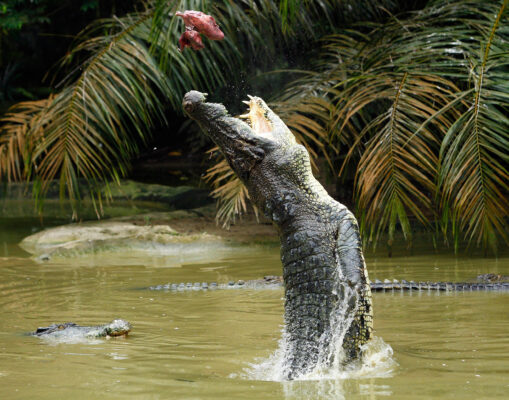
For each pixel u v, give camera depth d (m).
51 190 41.59
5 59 54.97
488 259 18.53
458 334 10.55
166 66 21.22
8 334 11.66
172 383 8.29
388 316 12.18
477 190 16.86
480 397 7.27
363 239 21.06
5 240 26.55
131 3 45.06
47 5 53.22
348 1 26.16
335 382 8.14
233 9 23.17
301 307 9.16
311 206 9.30
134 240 24.28
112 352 10.17
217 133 9.59
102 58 21.67
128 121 51.91
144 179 45.50
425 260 18.86
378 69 21.25
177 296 15.11
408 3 28.11
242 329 11.66
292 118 20.97
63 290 16.17
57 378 8.63
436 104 20.44
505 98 17.73
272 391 7.82
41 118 21.41
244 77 26.14
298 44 27.39
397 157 17.48
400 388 7.74
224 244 23.81
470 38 20.17
